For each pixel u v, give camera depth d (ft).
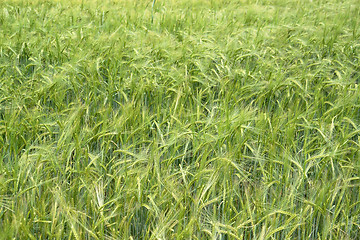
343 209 7.40
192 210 6.68
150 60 12.20
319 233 7.29
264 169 8.14
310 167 8.14
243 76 11.60
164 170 7.14
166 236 6.46
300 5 25.31
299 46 15.47
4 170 6.73
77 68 11.75
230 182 6.91
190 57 12.88
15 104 9.17
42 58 13.65
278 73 11.09
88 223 6.58
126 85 11.02
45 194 6.55
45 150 7.24
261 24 18.89
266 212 6.56
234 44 13.83
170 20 17.80
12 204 6.18
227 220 6.76
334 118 9.30
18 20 16.52
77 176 7.51
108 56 12.64
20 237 5.90
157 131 8.62
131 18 18.37
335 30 16.61
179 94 9.44
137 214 7.13
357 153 8.13
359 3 25.64
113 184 7.77
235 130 7.97
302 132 9.87
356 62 14.30
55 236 6.18
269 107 10.82
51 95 9.95
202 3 25.52
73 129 7.80
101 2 22.16
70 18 18.42
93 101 10.33
